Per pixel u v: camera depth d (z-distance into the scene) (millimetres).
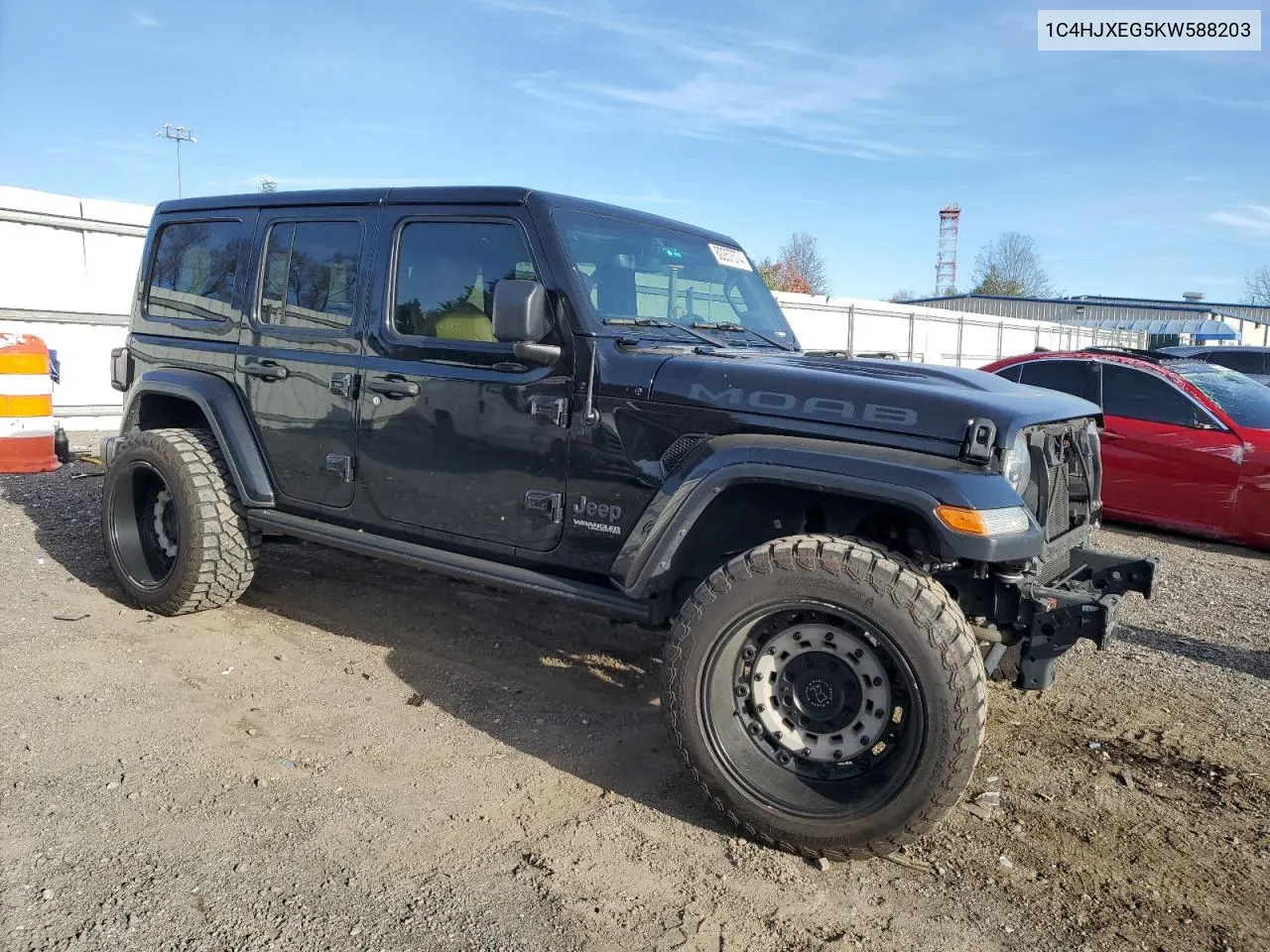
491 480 3568
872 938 2438
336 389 4008
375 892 2529
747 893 2605
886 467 2703
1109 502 7809
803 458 2803
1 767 3123
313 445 4148
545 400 3396
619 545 3285
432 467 3729
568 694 3996
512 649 4504
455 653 4422
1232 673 4484
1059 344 33969
